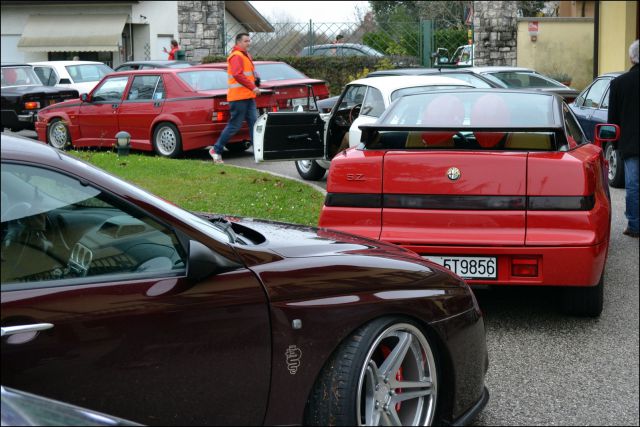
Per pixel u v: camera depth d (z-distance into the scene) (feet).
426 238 18.88
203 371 10.94
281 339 11.45
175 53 98.17
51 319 10.05
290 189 37.60
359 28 99.50
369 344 11.91
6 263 10.15
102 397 10.30
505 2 94.99
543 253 18.53
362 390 12.14
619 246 28.91
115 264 10.78
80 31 127.03
